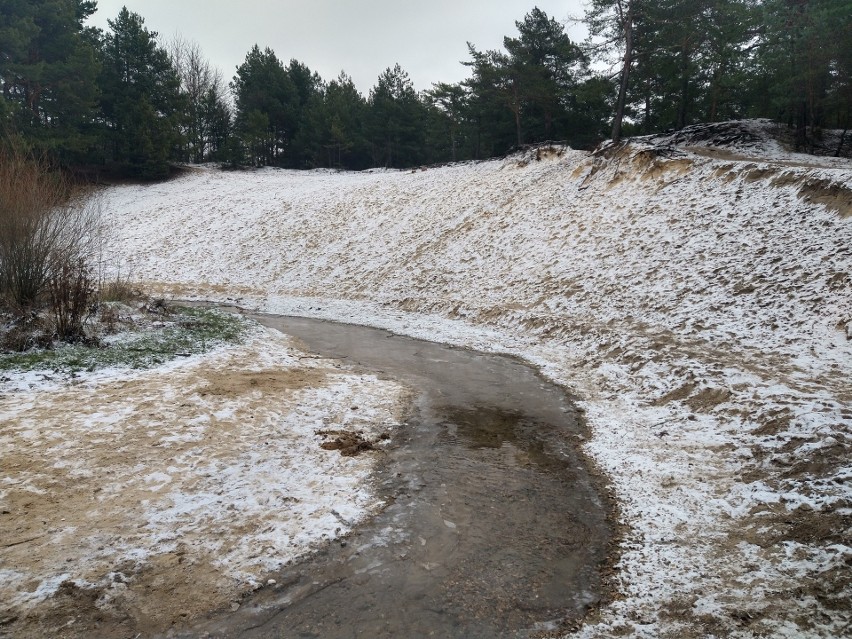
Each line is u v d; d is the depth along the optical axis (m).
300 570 4.79
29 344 10.07
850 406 7.14
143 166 39.19
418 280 19.94
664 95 30.30
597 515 5.87
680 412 8.36
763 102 27.28
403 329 15.80
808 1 21.61
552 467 7.04
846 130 24.16
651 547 5.21
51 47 32.75
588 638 4.02
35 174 12.34
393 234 24.14
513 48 31.73
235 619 4.17
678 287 13.18
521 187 23.70
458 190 26.17
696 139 24.72
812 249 11.81
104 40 39.03
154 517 5.41
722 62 26.02
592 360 11.52
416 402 9.45
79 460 6.32
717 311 11.65
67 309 10.81
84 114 34.38
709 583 4.60
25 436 6.75
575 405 9.41
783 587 4.38
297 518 5.61
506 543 5.30
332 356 12.46
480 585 4.64
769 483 5.99
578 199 20.23
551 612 4.32
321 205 29.45
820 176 13.41
